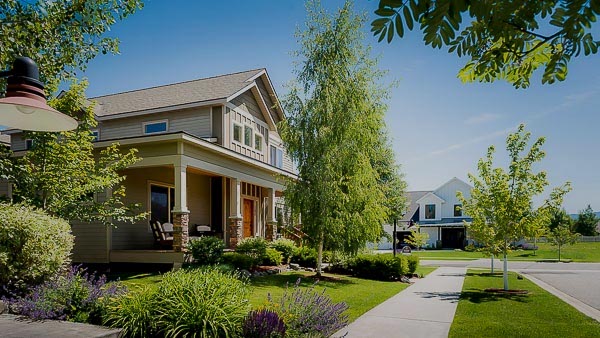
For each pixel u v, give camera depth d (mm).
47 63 8547
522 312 8383
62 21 8156
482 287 12719
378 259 14805
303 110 13508
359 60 13555
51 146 9648
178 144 12586
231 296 5590
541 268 21422
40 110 3148
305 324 5434
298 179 13703
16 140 19391
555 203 11320
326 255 15805
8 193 13977
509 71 3031
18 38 6926
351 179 13188
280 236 18375
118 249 13930
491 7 1813
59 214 9617
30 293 6273
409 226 29969
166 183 16422
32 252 6488
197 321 5031
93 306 5711
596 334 6500
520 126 11539
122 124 18016
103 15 8586
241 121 17859
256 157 19047
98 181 10156
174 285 5613
